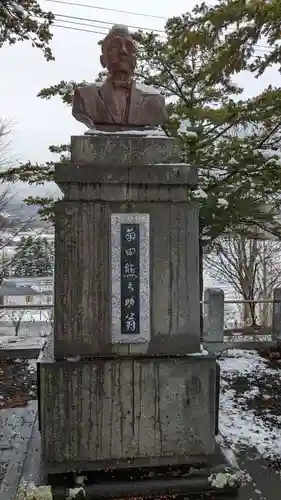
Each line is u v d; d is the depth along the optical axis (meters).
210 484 4.04
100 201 4.10
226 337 9.86
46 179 9.37
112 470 4.15
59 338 4.12
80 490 3.86
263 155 7.84
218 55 7.95
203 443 4.30
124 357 4.20
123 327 4.17
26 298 18.52
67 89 8.81
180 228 4.23
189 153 7.77
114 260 4.13
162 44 8.85
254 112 8.23
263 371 7.58
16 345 8.95
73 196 4.08
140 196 4.16
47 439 4.09
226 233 9.72
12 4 7.78
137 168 4.11
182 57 8.30
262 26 7.02
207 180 8.65
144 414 4.21
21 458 4.54
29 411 5.84
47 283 17.42
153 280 4.21
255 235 9.85
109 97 4.39
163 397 4.23
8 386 6.86
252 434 5.27
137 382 4.18
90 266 4.11
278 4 6.45
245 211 8.09
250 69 7.65
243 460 4.65
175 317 4.27
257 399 6.38
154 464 4.23
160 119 4.50
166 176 4.14
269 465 4.56
